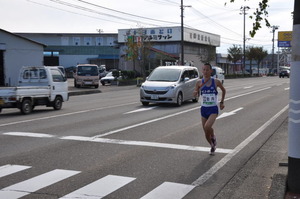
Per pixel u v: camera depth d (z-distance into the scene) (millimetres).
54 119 12531
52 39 79250
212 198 5121
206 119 7480
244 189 5512
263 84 40656
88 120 12258
